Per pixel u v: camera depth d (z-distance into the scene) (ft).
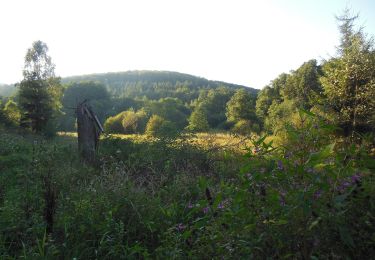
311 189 8.23
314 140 9.04
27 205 15.92
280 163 8.97
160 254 11.91
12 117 139.74
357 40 63.62
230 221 9.19
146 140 33.37
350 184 8.61
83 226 14.08
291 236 8.61
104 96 331.57
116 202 16.22
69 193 18.61
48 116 144.05
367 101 55.83
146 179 22.41
